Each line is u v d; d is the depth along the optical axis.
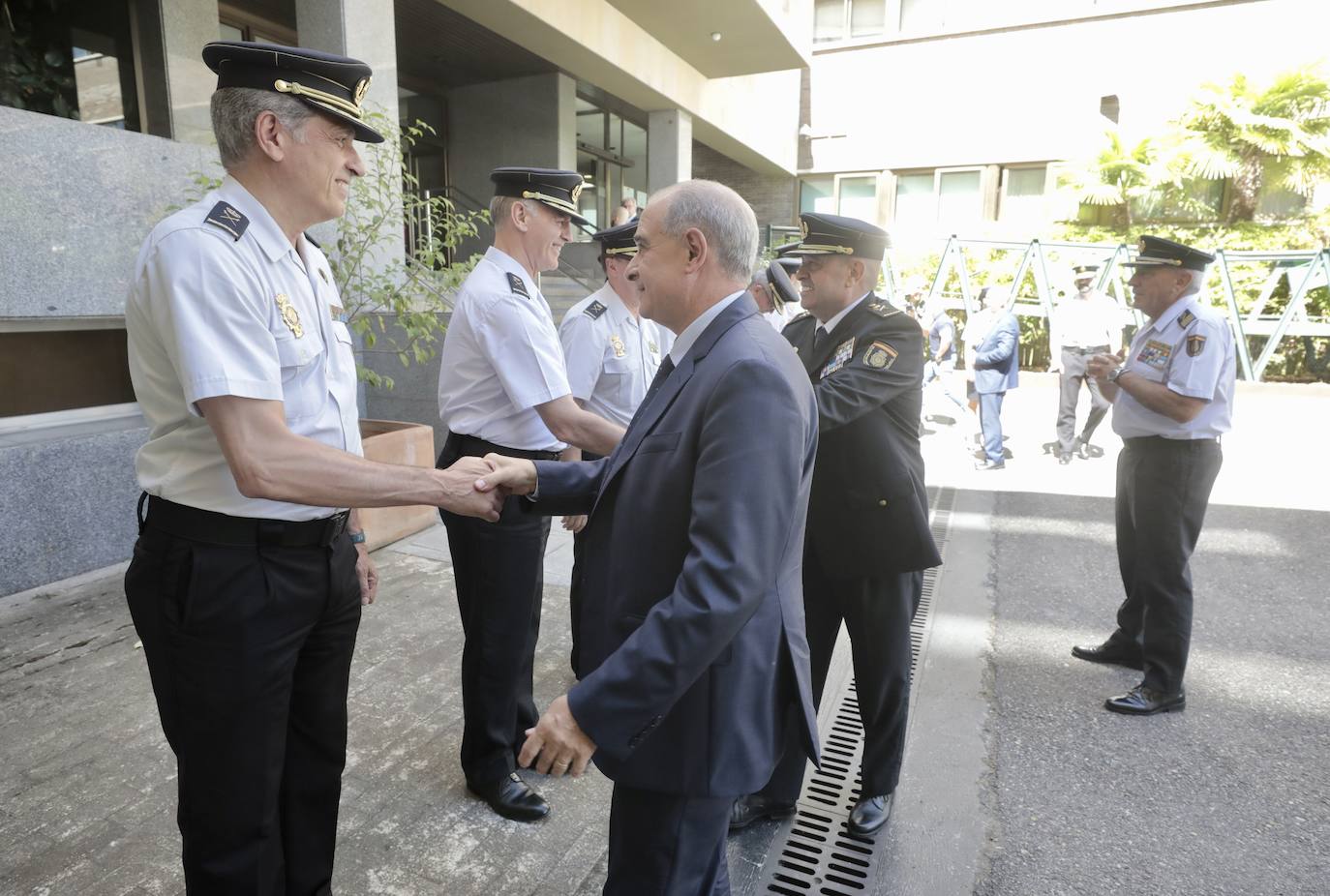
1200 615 4.10
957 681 3.39
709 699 1.36
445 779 2.56
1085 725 3.04
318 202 1.55
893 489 2.26
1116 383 3.03
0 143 3.56
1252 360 13.66
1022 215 17.53
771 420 1.28
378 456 4.48
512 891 2.09
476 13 8.45
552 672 3.32
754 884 2.19
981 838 2.40
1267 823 2.47
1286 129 13.48
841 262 2.35
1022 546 5.24
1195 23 15.72
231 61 1.46
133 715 2.86
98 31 5.33
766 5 10.37
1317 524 5.66
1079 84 16.56
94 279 3.96
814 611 2.47
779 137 17.31
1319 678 3.42
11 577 3.83
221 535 1.48
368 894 2.07
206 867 1.57
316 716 1.77
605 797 2.51
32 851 2.18
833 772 2.73
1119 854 2.33
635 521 1.40
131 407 4.55
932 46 17.47
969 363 8.39
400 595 4.00
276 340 1.47
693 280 1.43
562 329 3.11
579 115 13.01
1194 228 14.28
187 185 4.34
